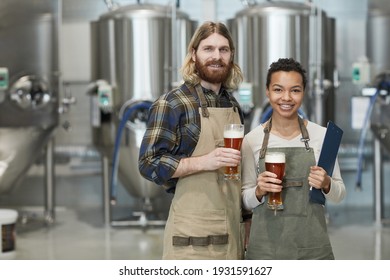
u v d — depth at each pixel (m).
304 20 6.50
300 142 2.87
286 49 6.46
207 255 2.90
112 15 6.61
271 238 2.86
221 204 2.92
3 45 6.57
